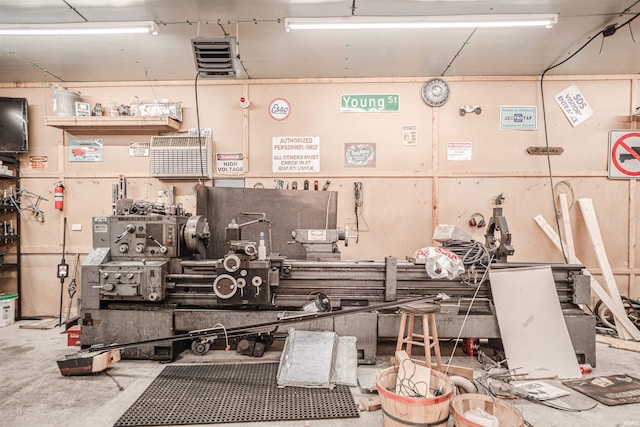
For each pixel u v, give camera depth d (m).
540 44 2.90
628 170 3.48
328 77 3.59
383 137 3.60
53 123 3.37
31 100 3.65
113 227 2.63
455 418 1.61
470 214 3.56
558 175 3.52
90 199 3.66
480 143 3.56
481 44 2.90
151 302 2.59
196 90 3.58
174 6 2.38
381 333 2.47
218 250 3.34
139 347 2.48
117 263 2.55
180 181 3.65
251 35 2.77
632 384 2.18
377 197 3.60
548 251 3.52
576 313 2.48
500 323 2.42
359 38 2.80
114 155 3.66
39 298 3.65
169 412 1.84
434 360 2.58
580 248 3.52
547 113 3.54
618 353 2.68
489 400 1.75
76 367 2.21
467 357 2.64
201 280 2.59
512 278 2.50
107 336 2.51
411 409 1.58
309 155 3.62
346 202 3.61
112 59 3.17
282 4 2.37
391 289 2.50
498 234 3.48
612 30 2.62
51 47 2.94
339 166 3.62
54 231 3.67
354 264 2.54
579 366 2.33
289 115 3.62
